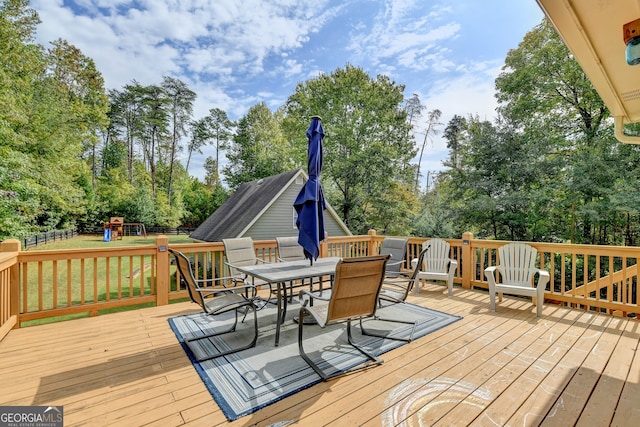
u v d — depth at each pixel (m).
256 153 25.72
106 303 3.87
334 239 5.92
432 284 5.66
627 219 9.01
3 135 9.76
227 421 1.85
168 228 29.05
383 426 1.79
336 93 18.14
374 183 16.77
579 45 2.24
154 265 4.30
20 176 10.13
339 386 2.22
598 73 2.59
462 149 13.24
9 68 10.68
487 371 2.44
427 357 2.68
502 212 10.98
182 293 4.39
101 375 2.39
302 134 20.27
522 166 10.28
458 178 12.56
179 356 2.72
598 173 8.80
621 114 3.39
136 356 2.72
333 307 2.45
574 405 1.99
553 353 2.76
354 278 2.46
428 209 15.73
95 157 28.03
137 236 26.41
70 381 2.29
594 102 10.00
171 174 31.86
